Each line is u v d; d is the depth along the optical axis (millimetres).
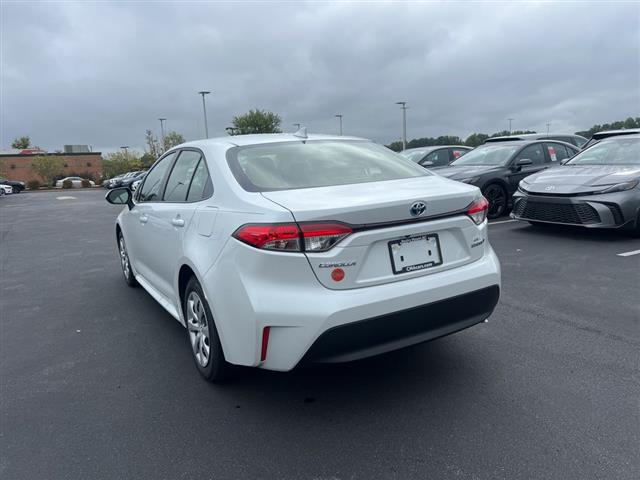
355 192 2840
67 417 2926
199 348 3330
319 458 2463
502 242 7113
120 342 4090
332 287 2551
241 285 2629
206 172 3342
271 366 2637
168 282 3865
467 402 2906
